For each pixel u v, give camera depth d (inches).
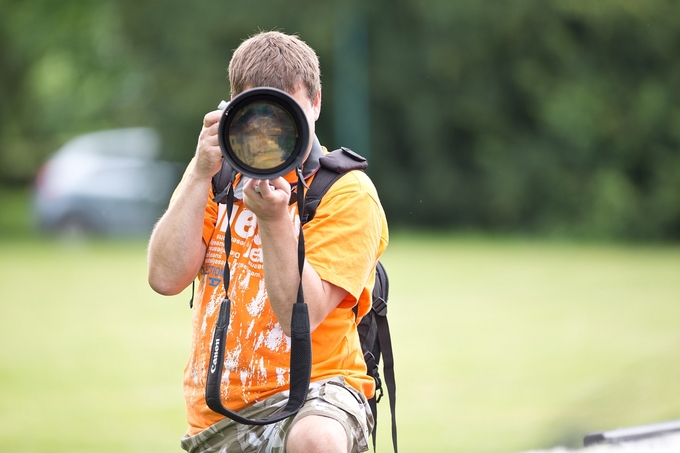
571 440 441.4
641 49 2080.5
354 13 2028.8
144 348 794.2
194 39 2037.4
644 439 353.1
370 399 292.5
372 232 268.8
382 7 2048.5
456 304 1018.1
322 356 268.7
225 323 251.9
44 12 2374.5
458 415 565.3
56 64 2972.4
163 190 1973.4
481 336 834.2
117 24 2134.6
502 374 679.1
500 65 2116.1
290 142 233.1
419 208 2162.9
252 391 263.0
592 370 671.8
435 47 2066.9
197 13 2023.9
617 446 343.6
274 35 266.8
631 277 1252.5
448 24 2046.0
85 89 2906.0
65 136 3275.1
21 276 1272.1
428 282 1196.5
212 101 2023.9
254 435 263.0
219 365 249.3
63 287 1165.7
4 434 528.1
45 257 1519.4
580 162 2090.3
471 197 2132.1
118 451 496.4
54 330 876.0
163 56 2090.3
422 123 2091.5
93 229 1875.0
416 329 871.7
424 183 2137.1
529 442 465.4
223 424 265.7
